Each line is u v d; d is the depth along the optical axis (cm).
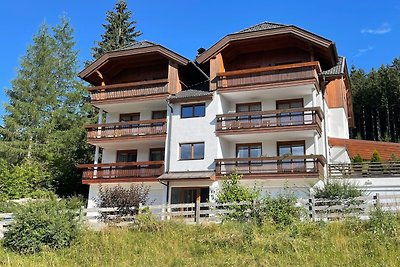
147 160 3080
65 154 3800
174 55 2966
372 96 6112
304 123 2577
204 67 3028
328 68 2934
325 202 1948
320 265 1388
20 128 3753
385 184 2562
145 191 2742
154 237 1828
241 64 2953
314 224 1758
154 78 3153
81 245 1780
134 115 3216
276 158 2555
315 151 2598
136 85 3016
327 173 2744
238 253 1569
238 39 2792
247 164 2609
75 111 4147
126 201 2341
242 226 1775
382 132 6025
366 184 2588
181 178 2630
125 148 3161
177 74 3008
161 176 2714
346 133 3634
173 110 2894
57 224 1802
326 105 3114
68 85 4197
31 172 3369
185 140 2794
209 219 2003
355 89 6334
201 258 1562
